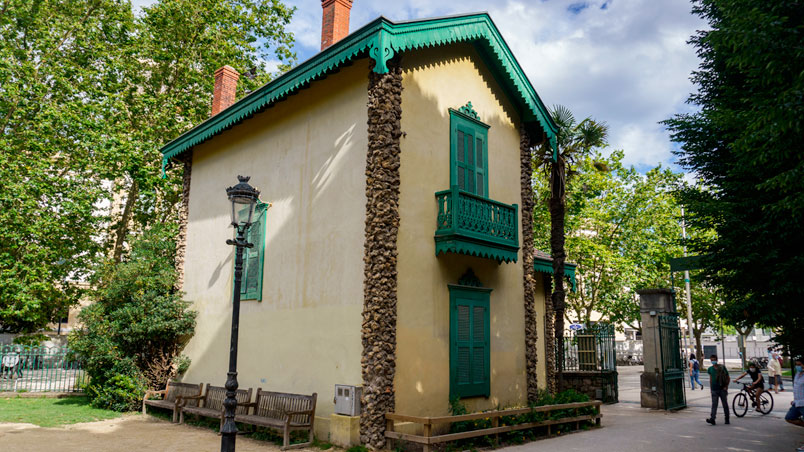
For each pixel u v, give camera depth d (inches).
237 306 327.0
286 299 475.5
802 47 286.5
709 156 523.2
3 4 816.3
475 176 490.9
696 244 514.3
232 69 724.7
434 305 433.1
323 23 550.3
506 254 474.3
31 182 735.7
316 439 411.2
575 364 756.0
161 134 864.9
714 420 526.6
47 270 776.9
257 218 523.2
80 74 820.6
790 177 317.7
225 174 584.7
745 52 308.7
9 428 455.2
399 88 422.9
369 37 405.1
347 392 386.9
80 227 839.1
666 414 604.7
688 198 527.2
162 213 924.6
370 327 386.9
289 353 462.0
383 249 394.0
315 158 472.4
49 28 832.3
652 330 663.8
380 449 368.8
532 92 547.5
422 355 415.5
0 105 793.6
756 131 319.0
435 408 419.5
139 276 601.9
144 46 846.5
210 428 468.8
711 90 537.6
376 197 401.1
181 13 860.0
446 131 471.5
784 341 475.8
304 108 493.4
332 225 443.2
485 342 477.1
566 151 637.9
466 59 505.7
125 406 553.3
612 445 411.5
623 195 1219.2
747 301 458.0
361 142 429.7
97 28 860.0
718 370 532.7
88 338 581.3
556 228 606.9
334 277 433.1
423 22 429.7
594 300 1187.9
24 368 704.4
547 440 433.4
